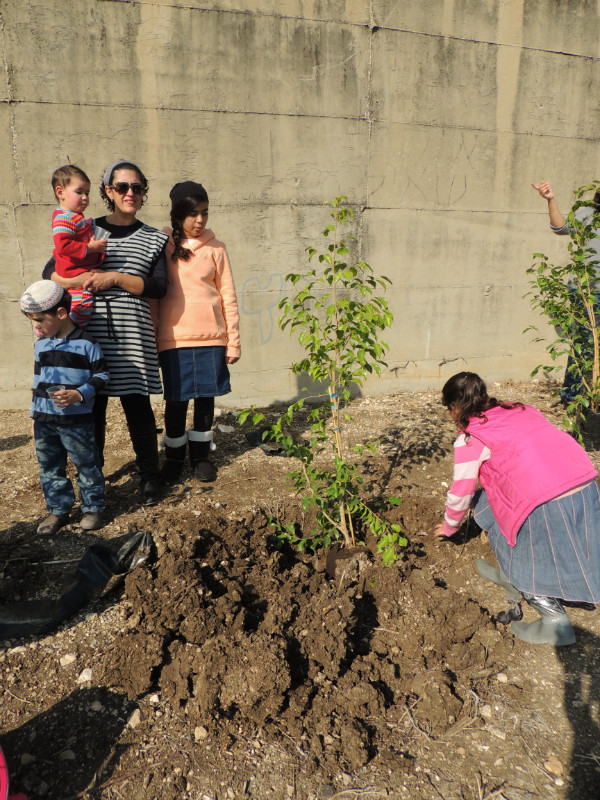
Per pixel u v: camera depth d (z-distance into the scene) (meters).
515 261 5.59
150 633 2.42
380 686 2.31
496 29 4.96
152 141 4.39
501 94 5.13
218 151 4.54
